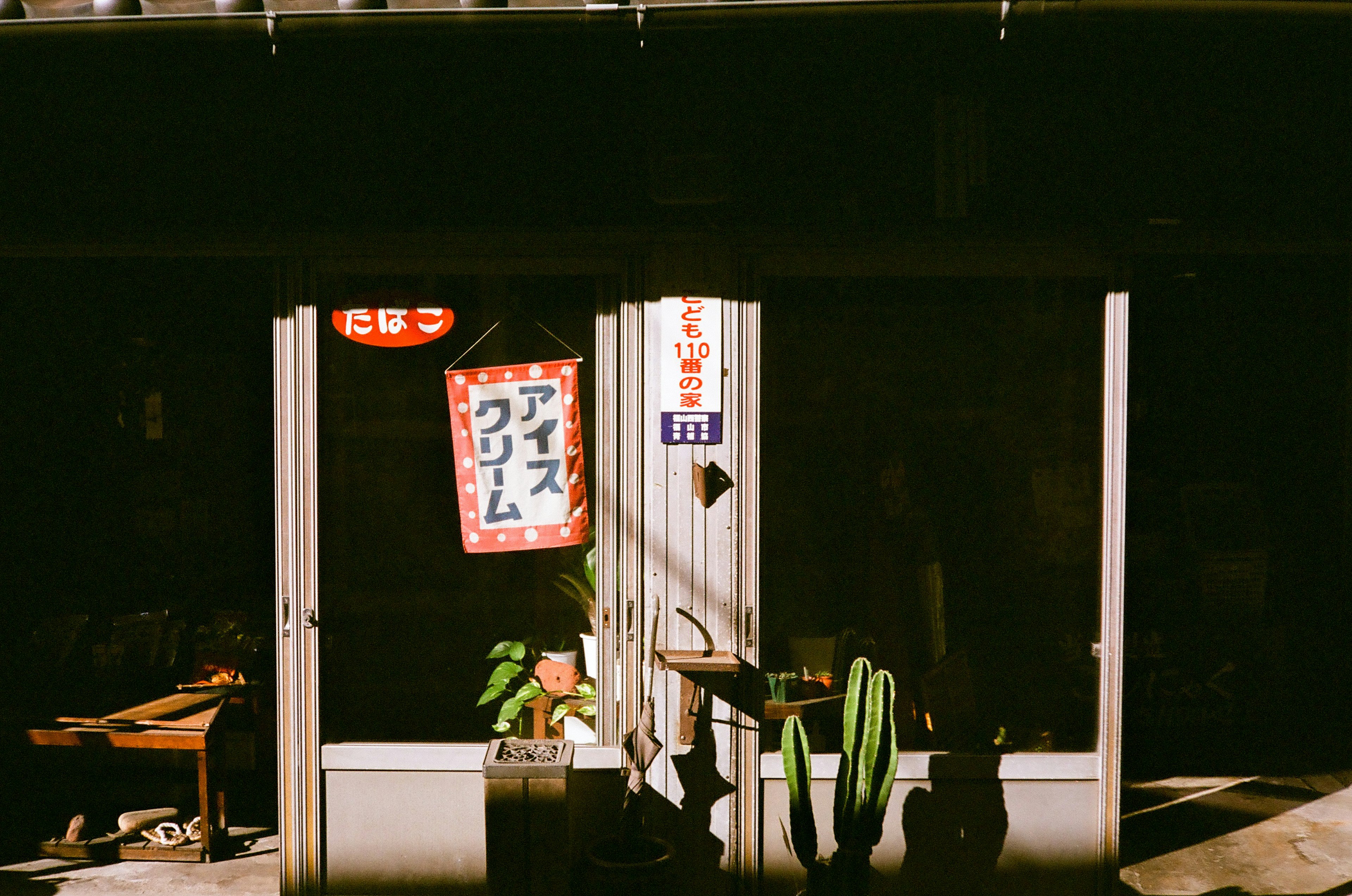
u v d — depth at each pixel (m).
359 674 4.31
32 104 4.11
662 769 4.15
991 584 4.41
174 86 4.03
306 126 4.11
